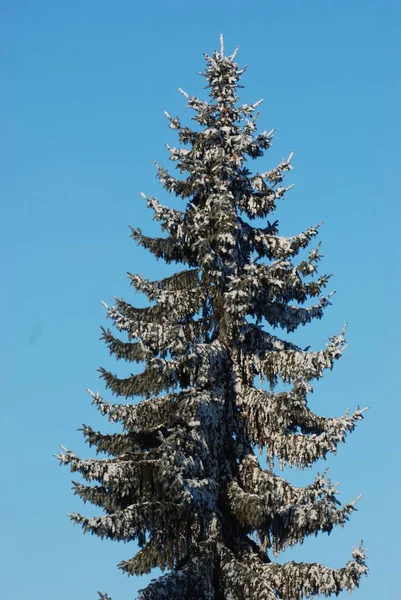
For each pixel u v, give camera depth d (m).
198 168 37.19
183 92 39.09
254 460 34.91
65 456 32.28
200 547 33.69
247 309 35.97
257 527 34.06
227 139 38.38
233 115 39.12
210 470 34.31
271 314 36.97
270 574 33.09
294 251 37.22
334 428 33.84
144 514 32.28
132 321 34.44
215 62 39.56
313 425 34.56
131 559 33.28
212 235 36.88
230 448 35.41
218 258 36.28
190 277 36.81
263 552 34.53
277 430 34.69
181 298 36.38
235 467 35.22
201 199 37.84
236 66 39.56
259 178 37.88
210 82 39.53
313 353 34.91
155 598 31.70
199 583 32.66
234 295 35.44
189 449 33.00
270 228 38.09
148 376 34.41
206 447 33.59
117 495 32.72
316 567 32.44
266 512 33.25
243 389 35.69
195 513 33.75
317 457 34.03
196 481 32.62
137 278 36.12
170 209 36.50
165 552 33.44
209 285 36.72
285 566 32.91
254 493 34.28
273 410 34.69
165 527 32.97
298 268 36.03
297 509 33.03
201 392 33.88
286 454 34.44
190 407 33.66
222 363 35.91
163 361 33.69
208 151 38.00
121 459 33.19
